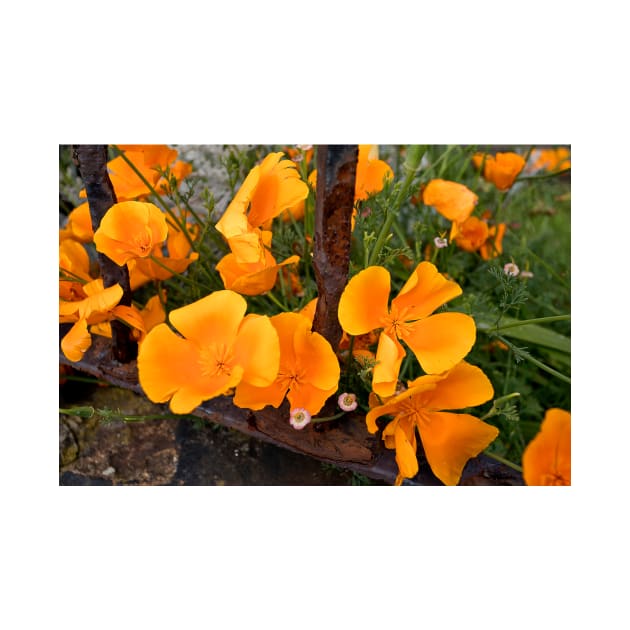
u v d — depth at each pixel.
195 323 0.36
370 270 0.36
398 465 0.38
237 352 0.35
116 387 0.51
